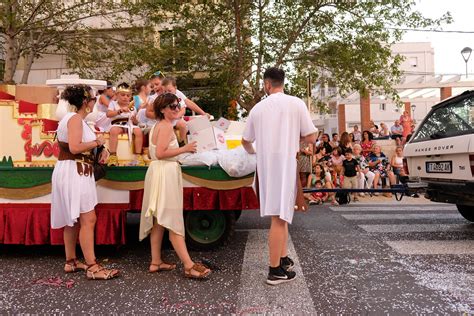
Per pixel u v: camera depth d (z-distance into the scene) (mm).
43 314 3307
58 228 4504
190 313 3285
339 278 4086
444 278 4062
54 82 5797
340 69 14102
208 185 4945
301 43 13891
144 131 5777
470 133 5473
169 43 14391
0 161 5336
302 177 9891
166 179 4117
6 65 14047
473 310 3289
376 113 41875
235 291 3750
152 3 13594
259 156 3910
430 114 6742
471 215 6984
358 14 13500
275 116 3859
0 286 3984
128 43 15164
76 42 15570
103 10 14969
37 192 4914
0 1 13148
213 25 13766
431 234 6086
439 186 5984
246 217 7945
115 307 3426
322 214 8172
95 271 4160
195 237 5129
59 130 4094
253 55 13727
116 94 5770
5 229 4910
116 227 4855
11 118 5371
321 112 15695
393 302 3465
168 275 4254
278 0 13273
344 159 10188
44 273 4406
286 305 3406
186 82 14805
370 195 11359
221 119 5984
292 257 4855
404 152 6945
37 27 14180
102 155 4371
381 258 4789
